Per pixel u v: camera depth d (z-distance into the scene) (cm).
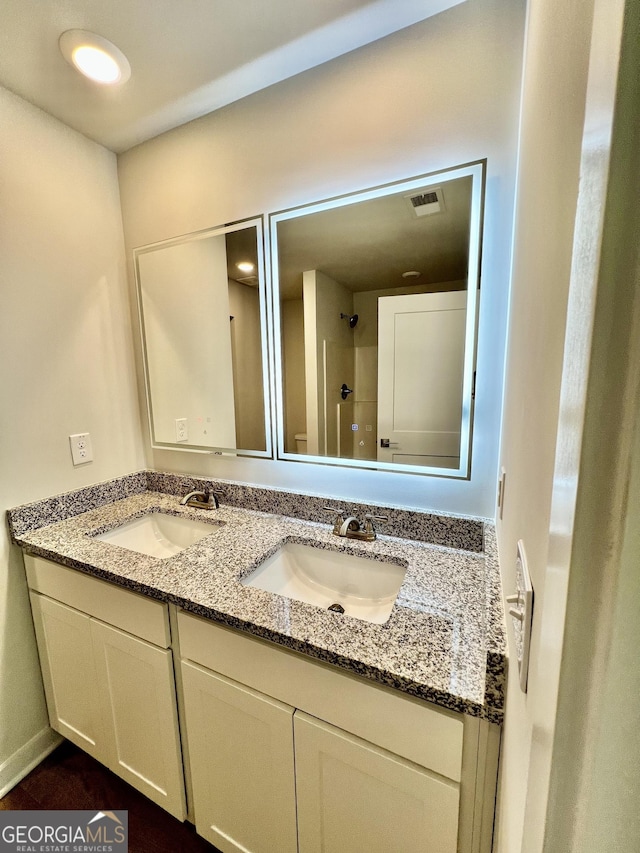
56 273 134
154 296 155
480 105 93
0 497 122
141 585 94
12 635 126
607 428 21
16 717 128
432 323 108
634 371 20
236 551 109
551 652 25
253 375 139
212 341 145
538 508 39
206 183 134
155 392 162
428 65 97
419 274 108
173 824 113
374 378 118
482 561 101
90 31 97
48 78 112
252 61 108
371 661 67
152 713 102
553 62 43
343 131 109
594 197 21
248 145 124
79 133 138
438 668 66
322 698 74
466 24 92
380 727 69
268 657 79
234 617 80
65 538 122
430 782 65
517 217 83
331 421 126
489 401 102
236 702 85
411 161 102
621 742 22
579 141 29
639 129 18
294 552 119
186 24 96
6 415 123
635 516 20
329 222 117
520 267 72
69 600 115
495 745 61
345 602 110
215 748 91
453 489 110
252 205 127
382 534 117
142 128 137
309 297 125
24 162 123
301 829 82
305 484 134
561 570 24
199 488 154
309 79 111
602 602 22
